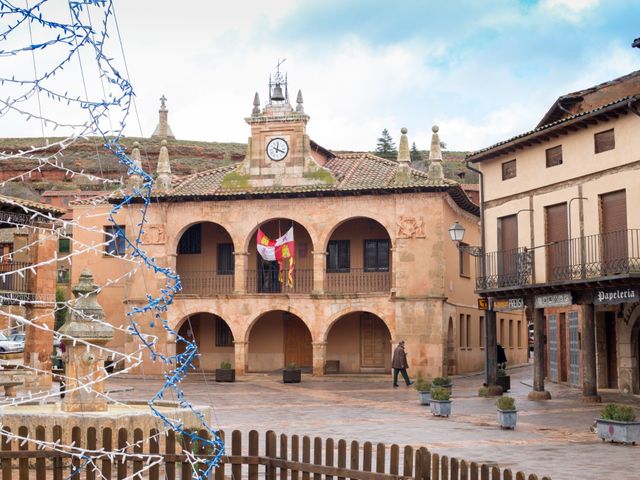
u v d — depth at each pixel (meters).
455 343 43.09
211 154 102.38
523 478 9.40
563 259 29.14
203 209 43.56
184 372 9.95
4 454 11.82
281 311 45.62
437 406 23.09
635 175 26.12
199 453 11.42
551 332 37.59
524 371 47.16
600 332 32.28
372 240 44.47
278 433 19.23
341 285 44.56
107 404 17.16
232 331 42.78
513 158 32.38
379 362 44.16
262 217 42.97
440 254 40.44
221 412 24.27
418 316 40.38
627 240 26.31
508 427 20.00
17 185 79.69
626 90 31.80
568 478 13.31
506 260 32.31
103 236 47.31
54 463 11.80
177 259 46.84
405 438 18.31
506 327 52.81
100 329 15.98
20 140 87.38
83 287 16.12
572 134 29.06
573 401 27.39
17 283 36.16
